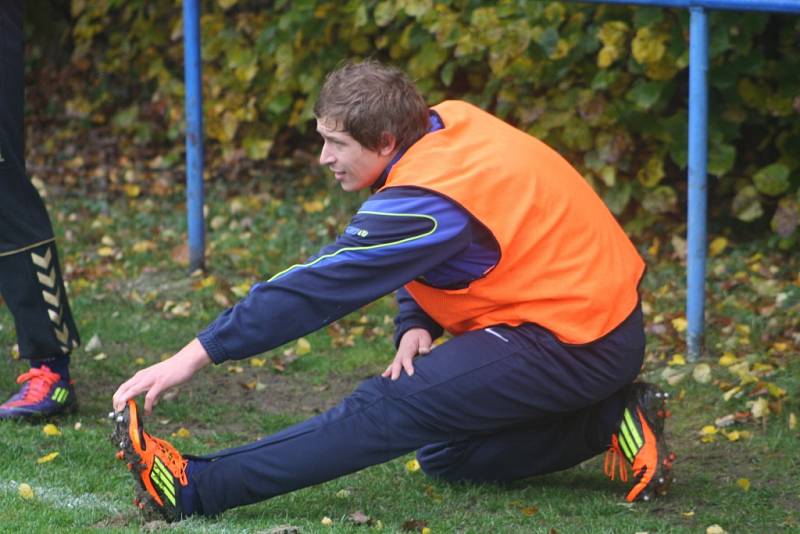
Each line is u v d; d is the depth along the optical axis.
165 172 31.27
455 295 12.16
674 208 23.78
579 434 13.15
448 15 24.31
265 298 11.41
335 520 12.46
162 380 11.38
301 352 19.59
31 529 11.68
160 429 16.11
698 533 12.32
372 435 12.06
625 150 23.55
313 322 11.49
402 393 12.12
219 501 12.13
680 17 21.84
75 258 25.02
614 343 12.21
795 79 22.91
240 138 30.86
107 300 22.41
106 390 17.58
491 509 13.01
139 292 22.78
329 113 11.79
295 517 12.55
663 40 22.25
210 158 31.80
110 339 20.20
